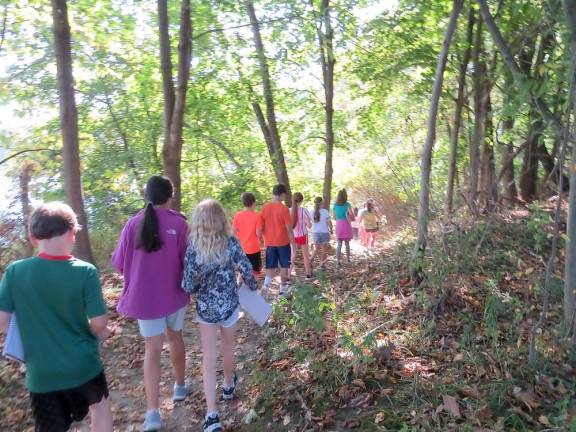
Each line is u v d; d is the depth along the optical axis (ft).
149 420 13.03
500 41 17.11
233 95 47.50
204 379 13.00
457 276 19.86
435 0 32.73
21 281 9.32
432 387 13.74
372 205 44.39
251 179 52.80
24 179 23.82
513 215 30.42
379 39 40.83
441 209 23.09
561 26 17.84
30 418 13.75
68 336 9.55
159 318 12.97
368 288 22.68
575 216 14.87
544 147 37.60
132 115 48.01
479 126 32.30
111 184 46.32
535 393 13.26
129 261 13.07
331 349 16.38
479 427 11.80
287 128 58.29
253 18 40.86
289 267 26.32
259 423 13.46
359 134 59.00
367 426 12.55
